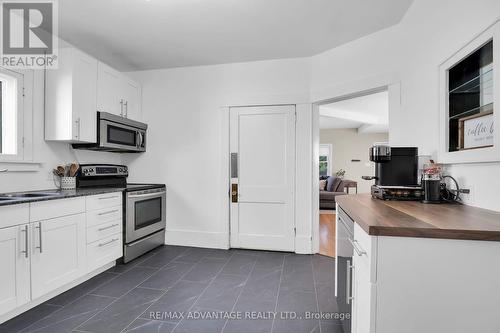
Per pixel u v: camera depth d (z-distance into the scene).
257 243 3.34
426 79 1.94
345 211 1.53
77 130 2.50
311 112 3.17
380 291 0.92
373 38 2.59
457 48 1.52
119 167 3.31
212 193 3.44
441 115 1.69
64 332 1.67
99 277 2.50
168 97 3.54
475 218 1.08
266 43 2.85
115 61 3.30
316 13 2.29
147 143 3.60
